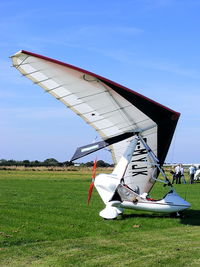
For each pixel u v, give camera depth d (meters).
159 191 22.53
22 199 16.69
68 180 31.92
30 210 13.24
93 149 12.25
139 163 13.37
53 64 9.56
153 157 12.45
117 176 11.88
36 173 48.69
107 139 12.86
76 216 12.08
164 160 13.40
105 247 8.05
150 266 6.77
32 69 9.88
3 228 9.92
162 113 11.64
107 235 9.30
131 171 13.51
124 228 10.25
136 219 11.70
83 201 16.27
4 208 13.60
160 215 12.68
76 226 10.37
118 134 12.84
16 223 10.66
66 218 11.65
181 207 11.98
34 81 10.45
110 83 10.25
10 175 41.84
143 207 11.95
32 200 16.36
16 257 7.27
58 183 27.95
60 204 15.10
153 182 13.70
